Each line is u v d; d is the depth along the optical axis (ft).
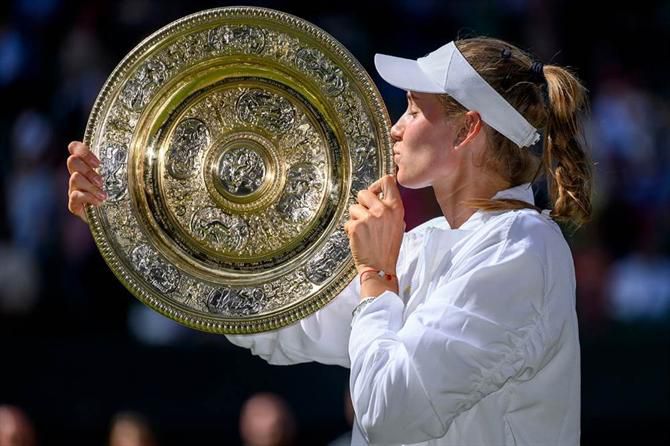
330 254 30.22
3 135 85.76
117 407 73.00
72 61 89.30
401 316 28.25
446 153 28.96
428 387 26.48
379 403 26.76
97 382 73.10
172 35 30.55
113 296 78.07
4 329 76.43
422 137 29.04
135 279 30.27
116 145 30.68
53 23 92.12
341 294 32.32
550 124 28.89
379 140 30.19
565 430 28.53
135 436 61.00
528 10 97.30
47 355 73.41
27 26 91.56
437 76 28.76
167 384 73.15
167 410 72.84
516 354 26.89
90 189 30.14
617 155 88.69
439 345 26.61
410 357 26.68
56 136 84.69
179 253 30.60
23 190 81.30
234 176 31.14
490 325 26.76
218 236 30.94
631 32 98.68
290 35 30.66
